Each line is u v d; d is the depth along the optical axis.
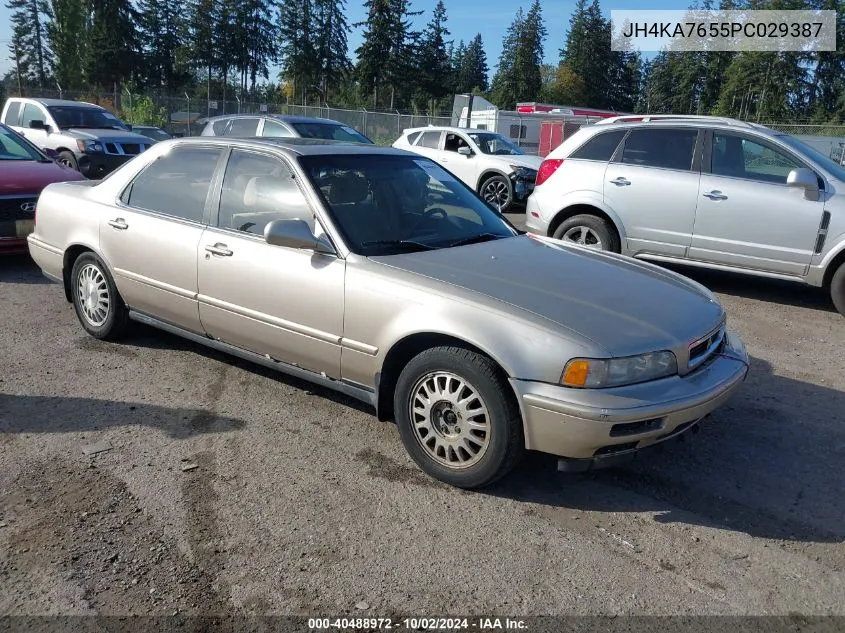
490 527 3.26
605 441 3.11
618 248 8.02
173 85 80.75
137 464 3.71
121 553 2.98
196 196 4.70
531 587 2.85
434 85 85.06
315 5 81.75
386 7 78.75
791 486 3.72
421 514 3.34
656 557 3.08
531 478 3.71
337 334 3.87
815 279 6.93
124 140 14.30
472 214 4.70
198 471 3.66
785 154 7.05
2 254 7.59
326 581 2.85
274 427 4.19
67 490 3.44
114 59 72.69
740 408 4.72
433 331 3.44
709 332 3.57
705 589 2.88
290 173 4.26
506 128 30.77
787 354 5.87
